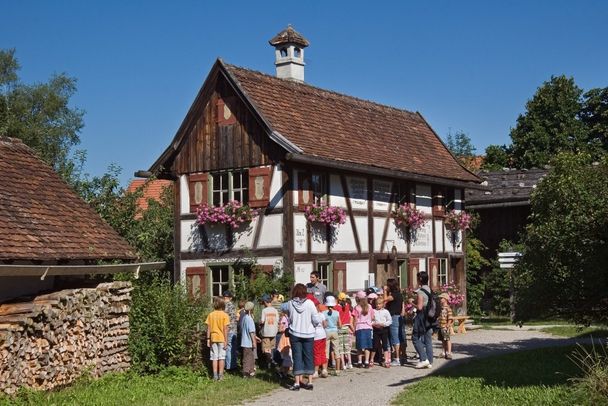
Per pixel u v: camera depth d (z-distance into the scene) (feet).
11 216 43.37
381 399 39.11
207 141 69.77
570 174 49.29
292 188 65.10
